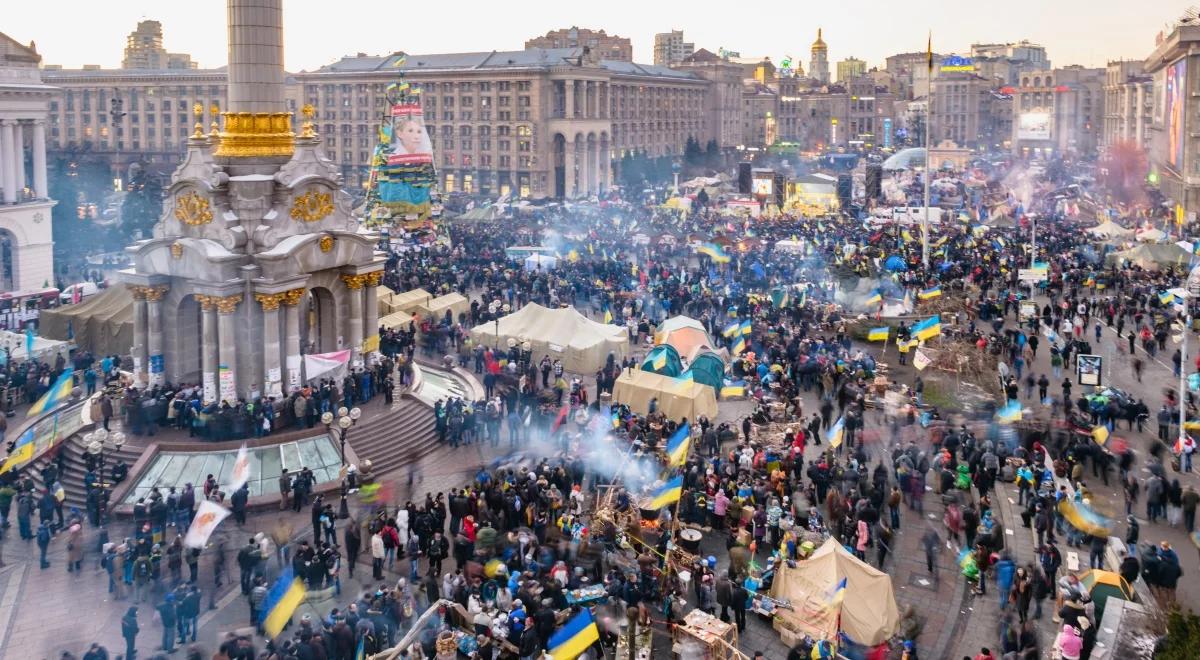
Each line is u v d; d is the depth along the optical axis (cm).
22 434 4509
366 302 5362
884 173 19362
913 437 4728
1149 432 4788
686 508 3753
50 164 17988
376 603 2938
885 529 3519
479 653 2775
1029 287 7819
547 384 5634
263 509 4022
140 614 3178
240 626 3083
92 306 6169
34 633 3045
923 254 8644
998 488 4119
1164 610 2688
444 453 4706
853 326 6806
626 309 7281
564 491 3872
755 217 12312
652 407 4941
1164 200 15112
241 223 4784
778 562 3253
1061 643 2688
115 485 4066
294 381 4884
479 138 19588
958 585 3375
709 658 2828
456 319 7119
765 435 4666
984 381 5566
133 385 4981
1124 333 6762
